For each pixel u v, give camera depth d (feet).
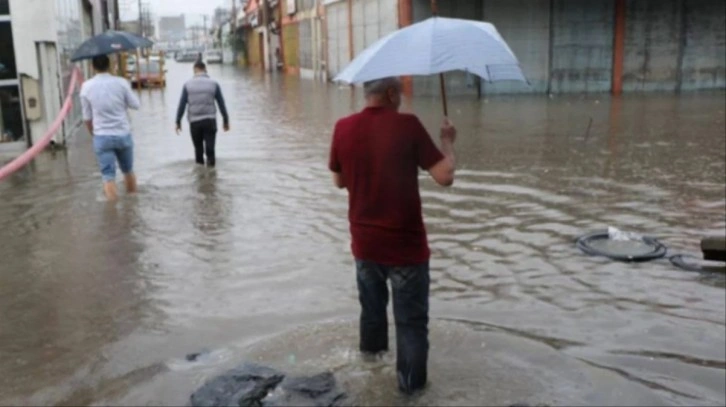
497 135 51.90
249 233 25.41
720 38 94.58
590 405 13.38
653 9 92.07
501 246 23.70
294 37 164.25
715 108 71.31
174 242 24.44
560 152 43.60
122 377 14.94
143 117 68.69
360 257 13.89
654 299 19.12
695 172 36.76
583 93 91.91
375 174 13.28
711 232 25.43
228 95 98.27
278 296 19.43
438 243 24.03
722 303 18.86
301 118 65.72
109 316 18.20
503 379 14.32
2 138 44.52
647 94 90.53
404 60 13.01
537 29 89.86
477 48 13.15
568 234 25.12
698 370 15.17
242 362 15.29
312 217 27.61
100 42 30.55
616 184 33.73
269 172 37.11
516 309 18.44
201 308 18.66
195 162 40.16
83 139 50.19
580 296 19.33
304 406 13.20
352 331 16.75
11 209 29.40
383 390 13.87
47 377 15.01
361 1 101.86
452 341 16.07
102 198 31.09
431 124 59.47
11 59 43.70
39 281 20.80
